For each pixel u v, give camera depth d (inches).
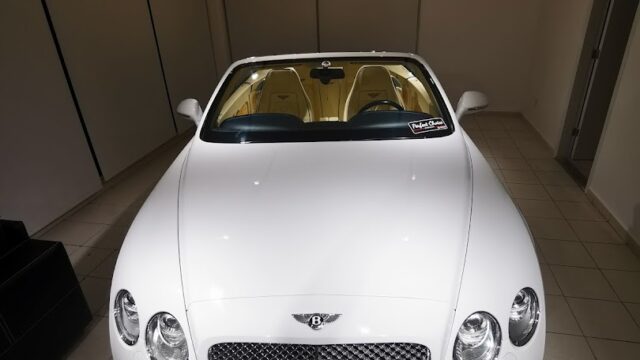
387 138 68.8
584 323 73.6
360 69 85.4
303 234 49.6
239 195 56.9
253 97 84.5
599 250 92.8
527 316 45.6
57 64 104.4
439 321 42.1
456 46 179.8
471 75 183.5
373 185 57.2
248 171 62.2
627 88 96.5
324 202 54.3
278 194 56.4
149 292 46.0
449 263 45.8
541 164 136.6
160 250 49.8
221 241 49.6
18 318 60.7
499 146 152.3
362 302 42.8
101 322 76.5
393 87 82.5
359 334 41.6
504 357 43.1
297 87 83.0
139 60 138.4
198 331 42.9
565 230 100.1
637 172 92.0
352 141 68.5
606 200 104.9
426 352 42.2
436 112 74.4
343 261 46.3
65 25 106.7
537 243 95.7
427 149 65.6
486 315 43.4
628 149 95.6
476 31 175.3
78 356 69.6
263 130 72.0
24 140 96.7
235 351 43.3
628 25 118.9
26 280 61.5
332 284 44.3
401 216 51.4
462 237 48.6
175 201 57.9
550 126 148.7
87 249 98.0
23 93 95.7
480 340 43.3
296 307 42.9
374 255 46.6
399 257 46.4
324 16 187.5
